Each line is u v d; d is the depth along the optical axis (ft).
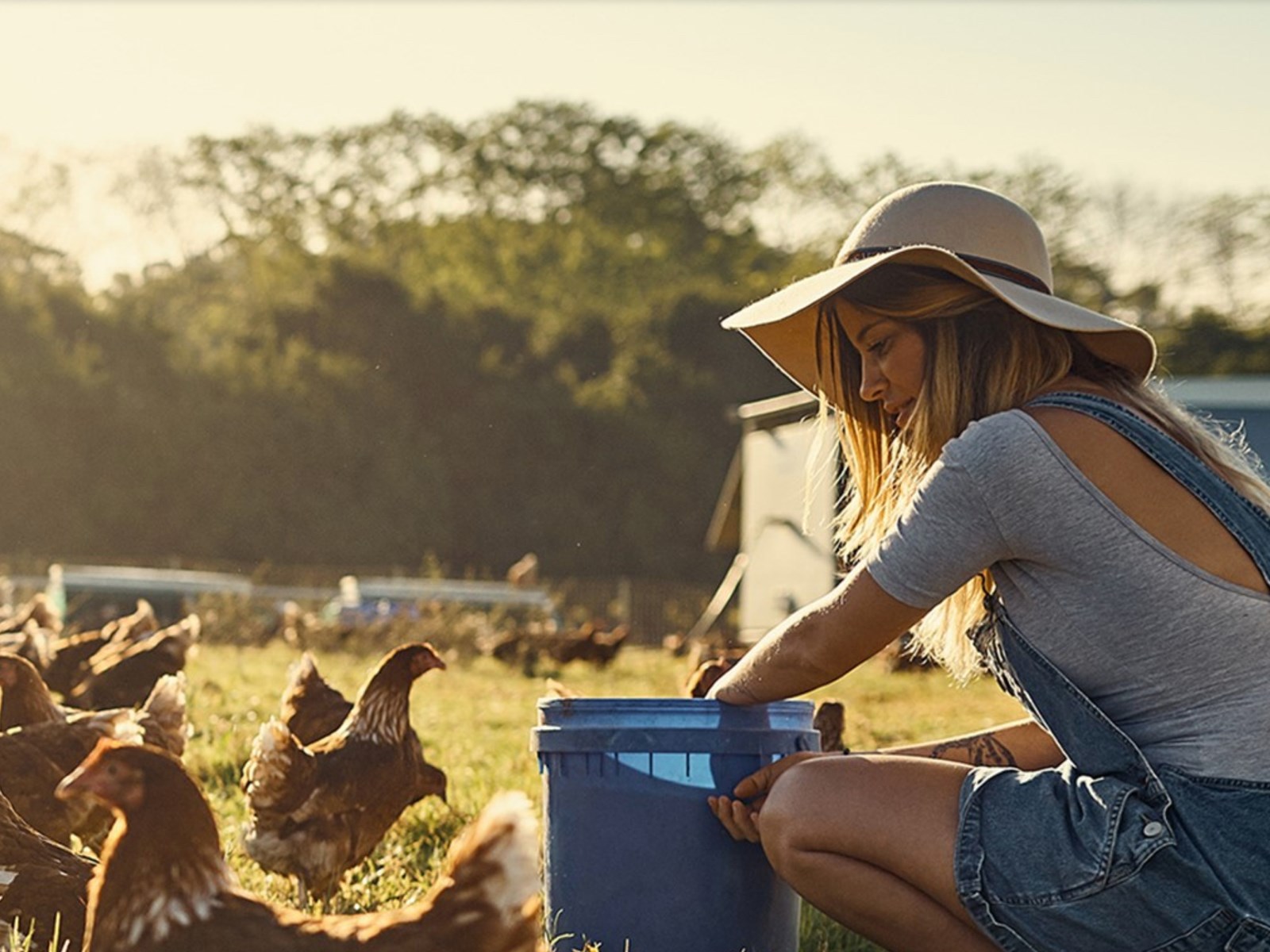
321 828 20.11
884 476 13.19
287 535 171.63
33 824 19.79
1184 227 209.46
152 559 167.63
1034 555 11.50
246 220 238.07
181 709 25.05
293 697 28.71
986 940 12.01
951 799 12.07
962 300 12.15
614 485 187.52
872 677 71.41
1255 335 192.65
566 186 253.65
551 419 185.78
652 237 247.50
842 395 13.25
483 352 192.24
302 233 239.71
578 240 241.35
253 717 35.81
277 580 136.67
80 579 101.04
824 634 12.59
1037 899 11.46
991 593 12.19
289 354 181.98
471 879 10.78
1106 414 11.51
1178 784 11.10
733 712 13.74
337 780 20.39
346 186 245.24
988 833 11.76
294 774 20.03
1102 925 11.32
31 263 220.84
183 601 97.81
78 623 89.04
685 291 208.95
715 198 252.42
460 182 251.80
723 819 13.58
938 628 13.11
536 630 91.35
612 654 79.61
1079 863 11.27
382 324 186.80
